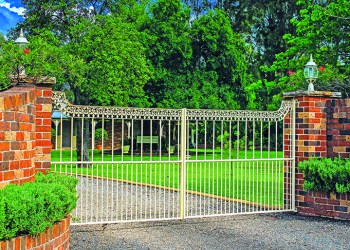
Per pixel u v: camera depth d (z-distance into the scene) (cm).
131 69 2064
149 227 769
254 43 3559
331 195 850
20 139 516
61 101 739
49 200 461
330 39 1939
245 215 883
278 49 3394
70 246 634
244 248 630
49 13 2308
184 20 2720
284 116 913
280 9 3388
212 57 2734
